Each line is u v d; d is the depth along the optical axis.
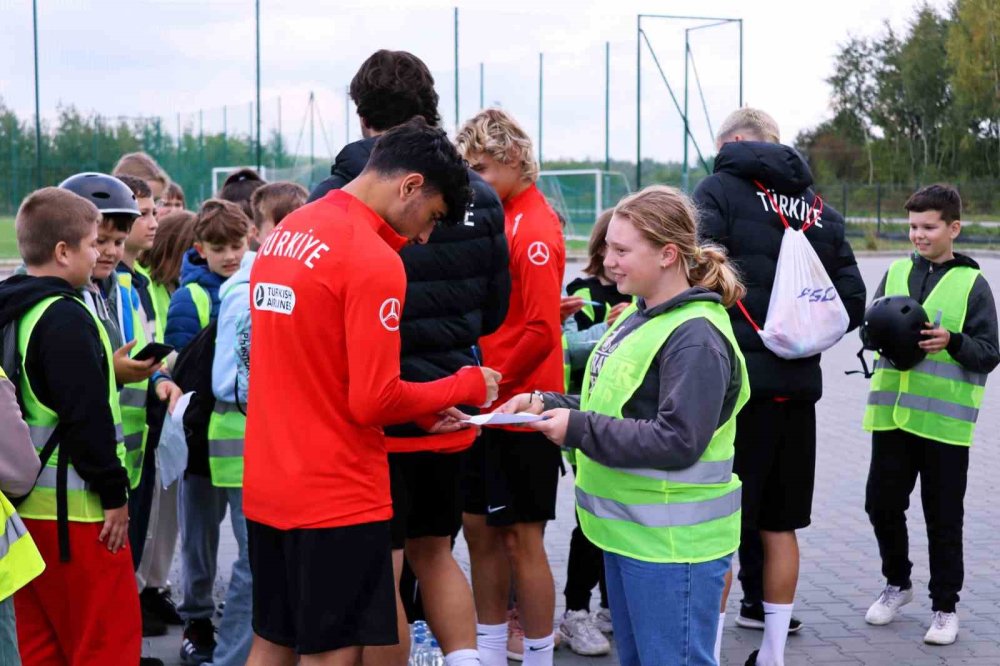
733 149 4.61
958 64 53.72
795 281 4.46
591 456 3.40
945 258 5.52
